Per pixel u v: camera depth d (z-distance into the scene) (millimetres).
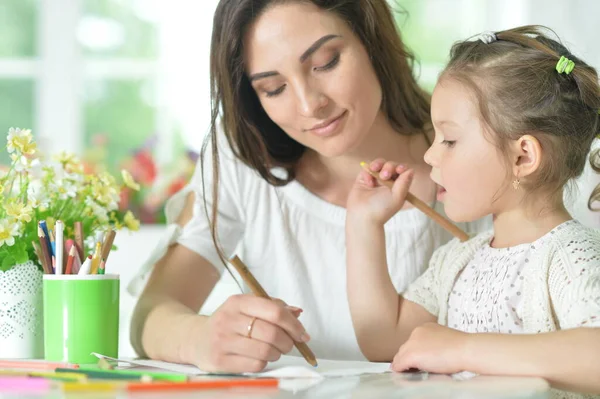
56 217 1566
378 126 1794
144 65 3359
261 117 1797
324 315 1827
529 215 1408
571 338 1095
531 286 1327
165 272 1739
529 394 918
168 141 3334
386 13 1711
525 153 1377
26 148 1543
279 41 1542
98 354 1331
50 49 3365
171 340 1383
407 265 1796
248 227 1887
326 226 1850
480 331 1427
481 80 1406
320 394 929
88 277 1371
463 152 1408
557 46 1484
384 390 960
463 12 3312
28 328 1495
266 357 1201
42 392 950
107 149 3332
